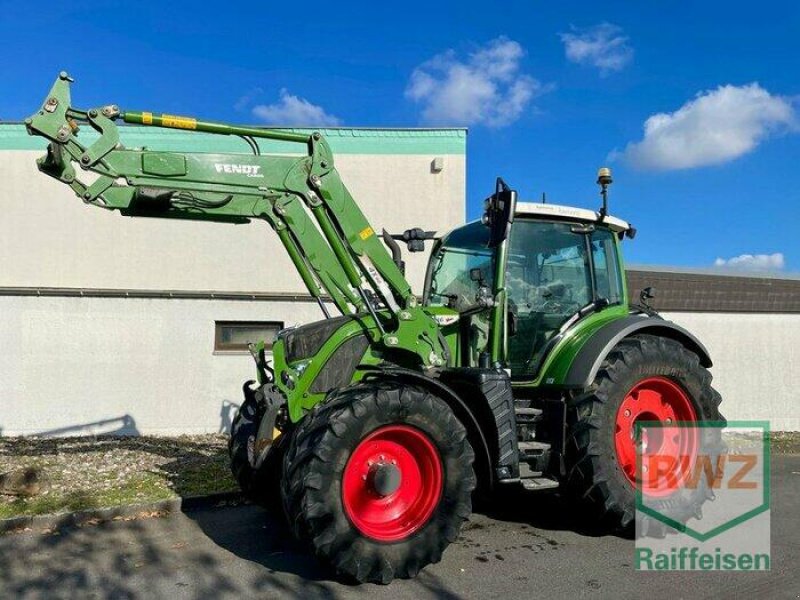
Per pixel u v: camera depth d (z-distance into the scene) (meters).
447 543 4.19
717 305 11.56
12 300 9.55
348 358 4.66
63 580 4.22
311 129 11.33
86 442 8.98
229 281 11.22
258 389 5.67
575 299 5.71
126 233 11.12
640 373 5.21
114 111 4.25
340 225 4.69
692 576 4.26
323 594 3.94
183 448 8.53
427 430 4.21
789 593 3.97
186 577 4.25
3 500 5.90
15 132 11.05
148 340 9.91
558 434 5.09
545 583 4.13
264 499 5.48
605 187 5.84
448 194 11.55
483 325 5.27
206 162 4.45
